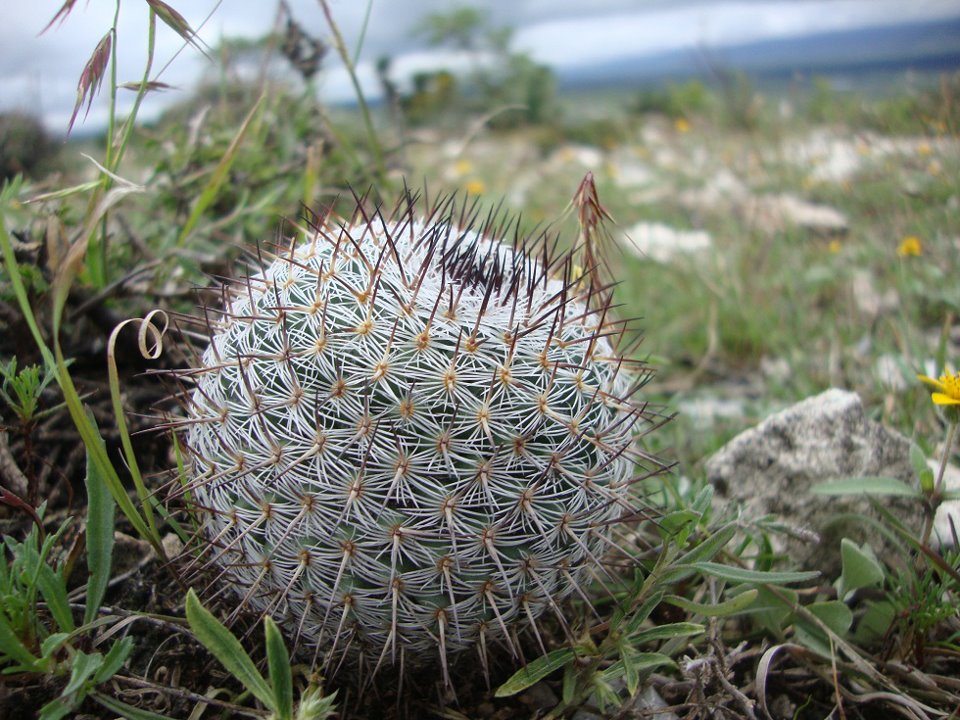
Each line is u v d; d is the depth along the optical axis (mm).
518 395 168
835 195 521
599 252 224
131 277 251
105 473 184
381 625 174
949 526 239
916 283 394
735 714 191
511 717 196
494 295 179
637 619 190
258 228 311
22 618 176
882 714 210
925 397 303
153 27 212
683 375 386
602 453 179
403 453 162
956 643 216
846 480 223
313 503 165
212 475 177
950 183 434
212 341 187
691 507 223
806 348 374
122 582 211
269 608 177
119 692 185
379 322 169
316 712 166
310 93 370
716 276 436
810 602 232
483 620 177
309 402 166
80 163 426
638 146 842
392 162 385
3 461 218
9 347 242
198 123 319
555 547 175
